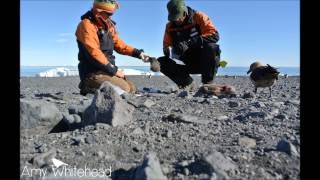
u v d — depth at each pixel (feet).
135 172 3.57
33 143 4.73
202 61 10.31
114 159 4.14
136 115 6.14
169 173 3.61
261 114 5.82
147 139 4.71
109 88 5.58
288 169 3.64
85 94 9.18
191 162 3.81
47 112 5.36
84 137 4.78
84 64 9.13
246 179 3.41
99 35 8.86
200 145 4.48
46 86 15.74
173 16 9.99
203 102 7.65
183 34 10.28
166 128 5.18
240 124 5.43
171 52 10.44
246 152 4.09
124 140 4.70
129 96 7.67
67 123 5.54
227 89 8.92
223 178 3.40
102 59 8.78
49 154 4.13
